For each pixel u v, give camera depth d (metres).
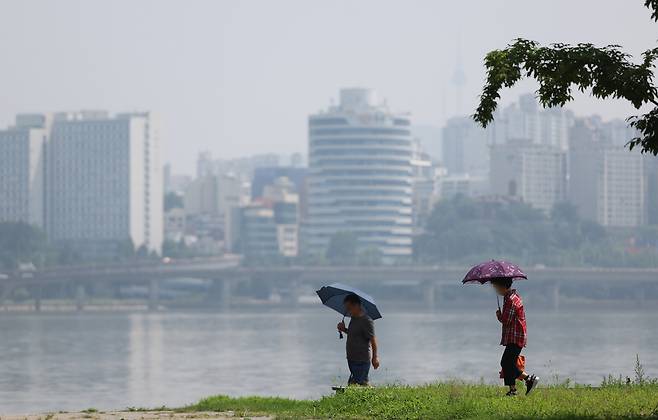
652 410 79.56
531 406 80.69
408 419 79.69
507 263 87.81
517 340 87.12
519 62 81.06
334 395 91.38
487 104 82.06
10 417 91.44
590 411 79.12
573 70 80.25
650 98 80.62
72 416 91.50
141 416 90.69
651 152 81.75
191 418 88.06
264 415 89.62
